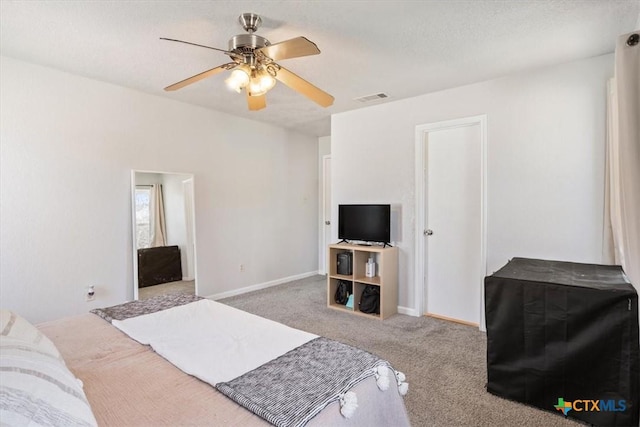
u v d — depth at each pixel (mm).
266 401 1109
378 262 4059
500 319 2117
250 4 2002
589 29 2311
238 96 3768
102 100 3309
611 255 2619
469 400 2100
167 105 3838
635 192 1692
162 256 3840
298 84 2373
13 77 2791
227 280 4516
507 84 3150
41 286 2955
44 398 882
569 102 2857
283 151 5336
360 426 1144
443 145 3668
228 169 4520
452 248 3643
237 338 1651
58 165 3043
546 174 2973
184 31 2326
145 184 3664
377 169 4066
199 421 1039
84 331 1774
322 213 6043
